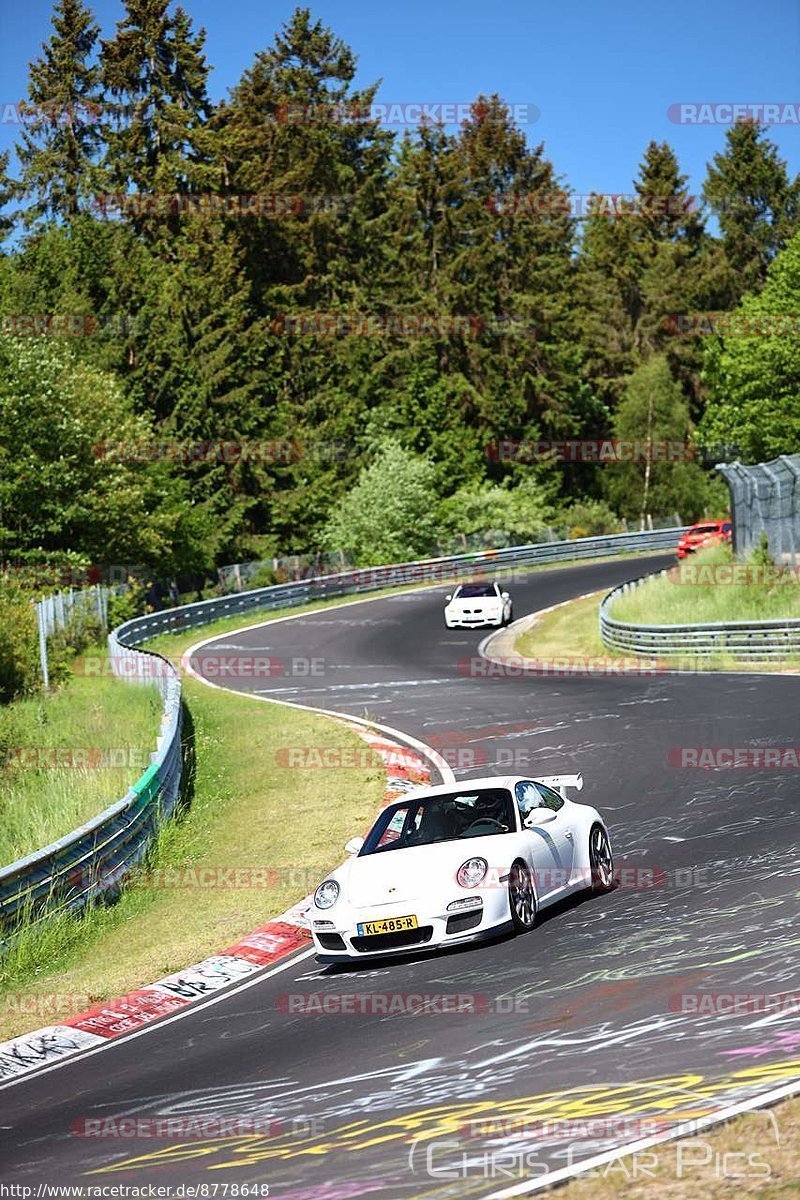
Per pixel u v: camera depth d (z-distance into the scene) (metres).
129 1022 10.25
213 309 68.19
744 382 68.81
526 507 71.81
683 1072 6.55
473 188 89.75
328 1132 6.55
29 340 48.47
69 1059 9.46
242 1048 8.70
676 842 13.41
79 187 84.06
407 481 63.84
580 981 8.79
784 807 14.27
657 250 98.31
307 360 77.88
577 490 90.06
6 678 32.00
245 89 86.69
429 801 11.55
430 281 85.31
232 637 43.53
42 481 45.44
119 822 15.15
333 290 81.25
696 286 96.00
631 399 87.62
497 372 84.62
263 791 19.44
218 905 13.54
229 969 11.33
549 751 20.17
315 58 90.94
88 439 46.97
